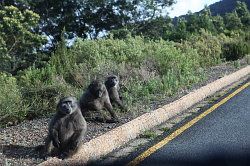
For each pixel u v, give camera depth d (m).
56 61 15.83
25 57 38.09
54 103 11.32
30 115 10.95
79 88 13.36
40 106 11.08
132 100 11.63
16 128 9.06
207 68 21.19
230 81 16.72
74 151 6.83
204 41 26.58
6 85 11.27
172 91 13.20
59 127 6.90
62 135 6.90
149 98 11.99
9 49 35.91
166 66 16.75
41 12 46.38
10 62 36.50
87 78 13.89
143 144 8.25
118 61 16.95
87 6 47.94
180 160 7.23
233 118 10.30
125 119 9.51
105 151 7.68
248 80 17.22
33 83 13.27
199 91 13.16
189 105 12.00
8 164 6.48
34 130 8.80
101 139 7.72
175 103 11.16
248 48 28.97
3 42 33.03
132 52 17.48
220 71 18.86
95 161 7.26
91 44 17.84
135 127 8.96
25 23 35.03
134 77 14.73
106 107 9.86
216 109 11.41
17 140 8.02
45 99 11.38
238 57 27.86
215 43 27.09
